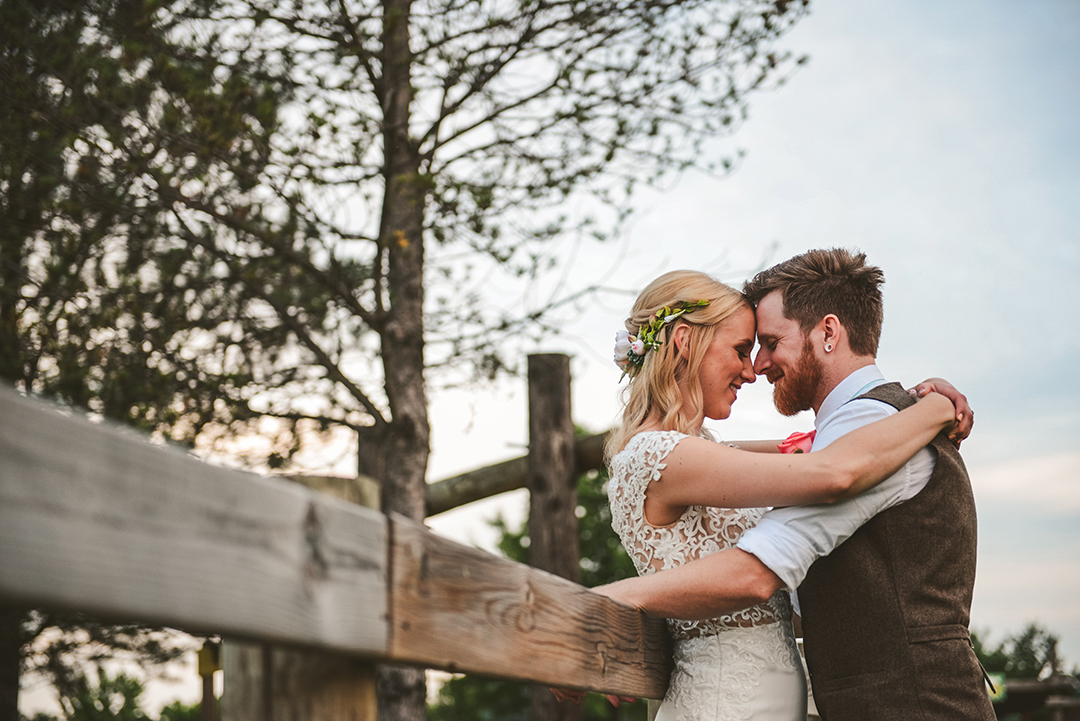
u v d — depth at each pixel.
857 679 1.76
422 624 0.92
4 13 4.41
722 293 2.09
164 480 0.62
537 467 6.24
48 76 4.66
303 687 0.93
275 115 4.84
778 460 1.71
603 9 5.16
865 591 1.77
